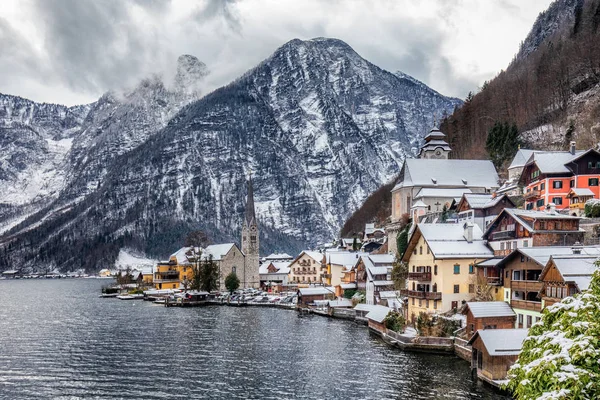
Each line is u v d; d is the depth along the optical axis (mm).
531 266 77188
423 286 102000
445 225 103688
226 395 64562
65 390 67562
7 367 80062
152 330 116125
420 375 70125
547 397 22172
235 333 109938
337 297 158500
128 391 66875
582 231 87562
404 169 171500
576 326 24578
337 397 62469
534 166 122500
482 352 66188
